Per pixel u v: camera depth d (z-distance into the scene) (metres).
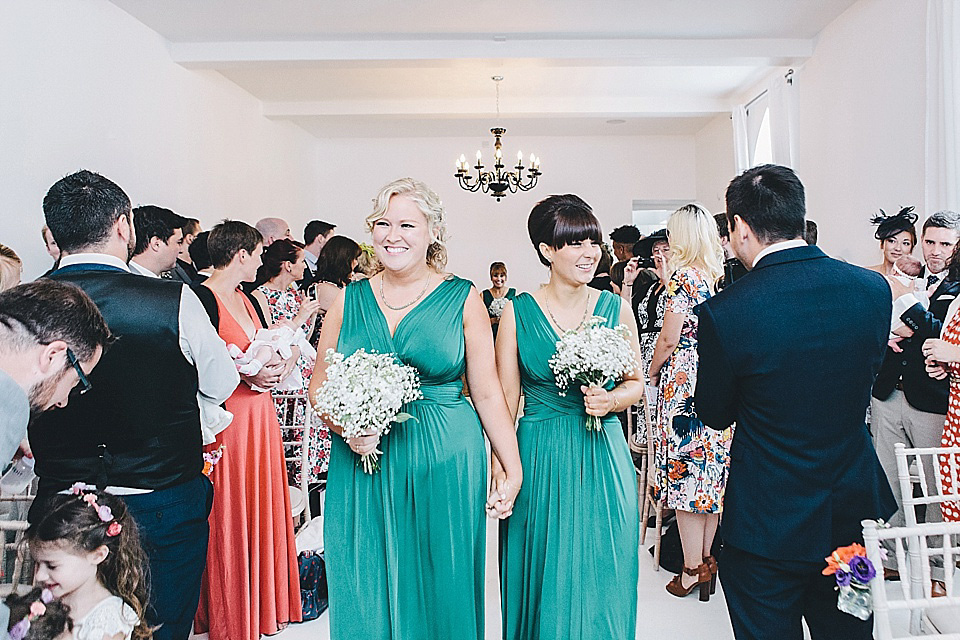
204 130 5.83
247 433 2.53
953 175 3.48
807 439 1.57
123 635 1.33
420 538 1.81
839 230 4.92
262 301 3.50
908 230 3.36
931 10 3.64
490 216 8.88
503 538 2.06
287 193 7.89
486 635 2.65
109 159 4.43
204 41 5.21
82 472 1.61
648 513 3.63
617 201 8.82
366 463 1.79
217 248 2.62
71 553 1.30
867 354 1.57
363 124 8.08
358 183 8.91
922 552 1.72
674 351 2.81
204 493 1.83
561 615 1.92
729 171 7.47
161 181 5.09
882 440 2.98
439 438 1.81
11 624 1.12
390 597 1.80
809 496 1.58
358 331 1.87
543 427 1.99
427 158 8.88
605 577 1.93
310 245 5.99
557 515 1.94
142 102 4.82
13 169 3.59
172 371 1.67
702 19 4.83
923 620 1.64
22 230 3.65
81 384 1.35
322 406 1.69
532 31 5.02
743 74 6.38
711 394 1.70
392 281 1.89
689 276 2.76
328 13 4.64
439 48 5.18
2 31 3.51
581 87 6.84
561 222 1.95
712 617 2.76
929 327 2.74
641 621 2.73
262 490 2.58
